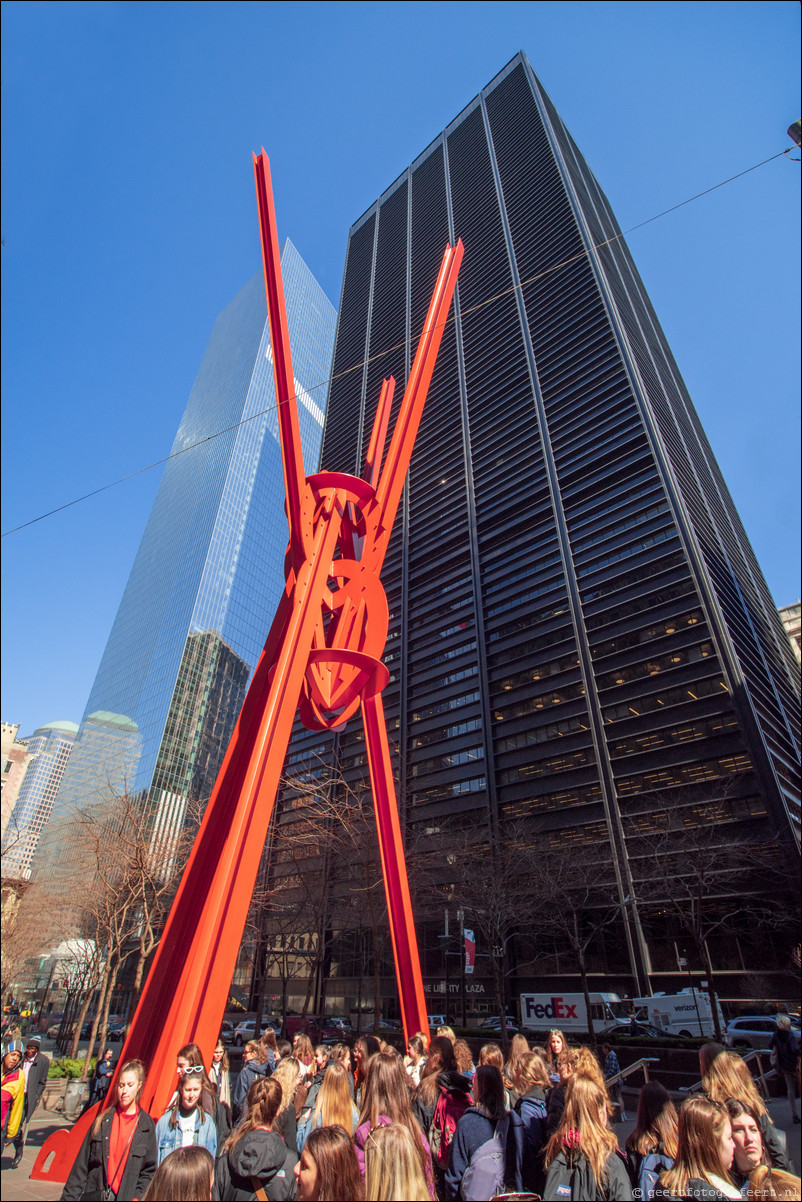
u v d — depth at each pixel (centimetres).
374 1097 446
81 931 4347
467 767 5156
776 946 3541
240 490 11094
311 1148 347
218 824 1096
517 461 6281
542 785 4628
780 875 3475
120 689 9869
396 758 5709
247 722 1178
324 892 3441
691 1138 410
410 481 7456
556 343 6650
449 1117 524
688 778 4019
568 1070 566
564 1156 423
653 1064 1973
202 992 851
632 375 5744
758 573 6950
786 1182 372
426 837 4831
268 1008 5594
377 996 2820
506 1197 395
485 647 5609
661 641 4522
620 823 4000
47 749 18275
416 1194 316
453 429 7288
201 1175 343
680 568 4656
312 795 3741
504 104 9925
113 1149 490
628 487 5244
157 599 10469
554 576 5400
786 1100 1198
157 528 12225
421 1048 787
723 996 3569
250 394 12131
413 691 6038
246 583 10556
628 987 3800
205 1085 614
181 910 1021
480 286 7994
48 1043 4516
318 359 14600
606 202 9762
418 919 4528
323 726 1358
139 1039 931
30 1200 746
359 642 1373
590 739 4562
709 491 6303
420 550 6775
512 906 3167
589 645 4903
